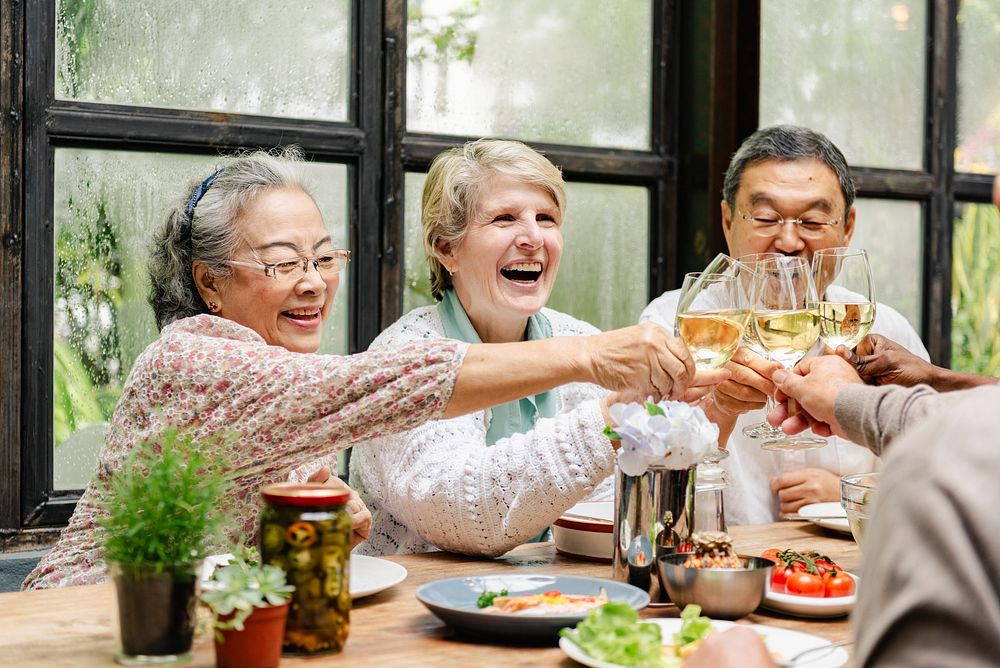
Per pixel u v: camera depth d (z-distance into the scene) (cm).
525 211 204
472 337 210
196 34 241
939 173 327
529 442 158
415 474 170
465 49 271
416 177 266
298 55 252
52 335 228
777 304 156
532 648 116
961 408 78
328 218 256
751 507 245
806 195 239
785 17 307
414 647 116
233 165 185
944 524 73
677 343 148
